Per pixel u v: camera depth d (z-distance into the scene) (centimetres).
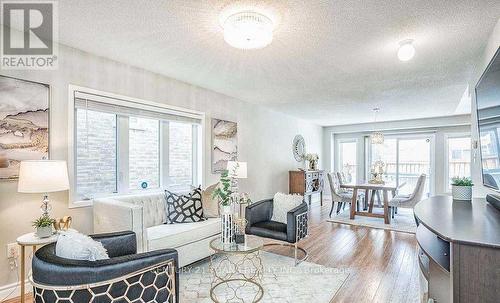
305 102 501
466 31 225
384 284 258
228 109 456
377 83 377
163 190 367
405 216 570
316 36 236
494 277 110
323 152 811
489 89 195
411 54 244
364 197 614
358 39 241
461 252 115
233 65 309
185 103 379
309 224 495
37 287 140
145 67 320
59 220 226
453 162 659
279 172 601
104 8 195
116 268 145
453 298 116
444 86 389
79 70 269
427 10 194
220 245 244
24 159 231
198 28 224
